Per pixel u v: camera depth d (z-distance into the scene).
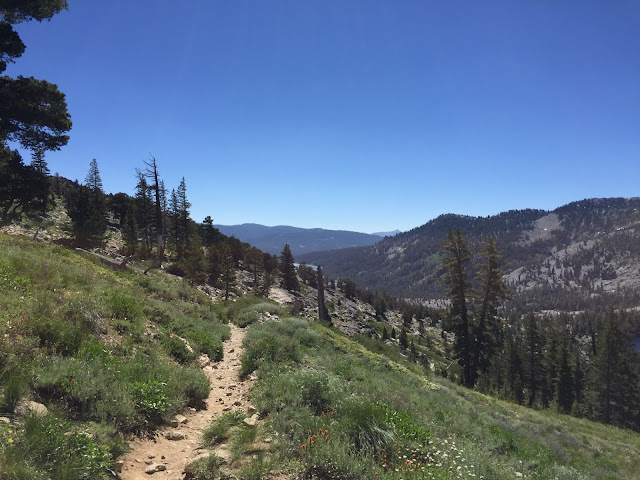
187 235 66.31
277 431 5.96
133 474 4.52
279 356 10.96
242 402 7.90
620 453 17.03
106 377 6.02
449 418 10.61
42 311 7.19
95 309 8.78
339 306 121.56
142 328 9.40
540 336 71.12
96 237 34.78
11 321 6.27
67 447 4.00
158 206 37.84
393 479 4.78
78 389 5.36
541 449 12.20
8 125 28.03
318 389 7.59
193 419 6.80
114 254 38.19
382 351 21.80
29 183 34.47
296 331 16.28
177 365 8.69
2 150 33.53
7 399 4.43
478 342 33.16
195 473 4.70
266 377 9.11
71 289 10.27
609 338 70.12
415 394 12.23
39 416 4.23
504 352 81.69
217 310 20.78
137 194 37.84
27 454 3.59
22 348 5.56
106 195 80.44
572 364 71.25
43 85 28.62
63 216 59.75
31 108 26.95
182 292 21.16
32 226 36.50
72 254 19.09
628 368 68.19
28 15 23.70
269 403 7.20
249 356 10.77
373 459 5.19
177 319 12.72
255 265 73.56
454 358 34.28
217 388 8.86
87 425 4.88
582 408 72.38
